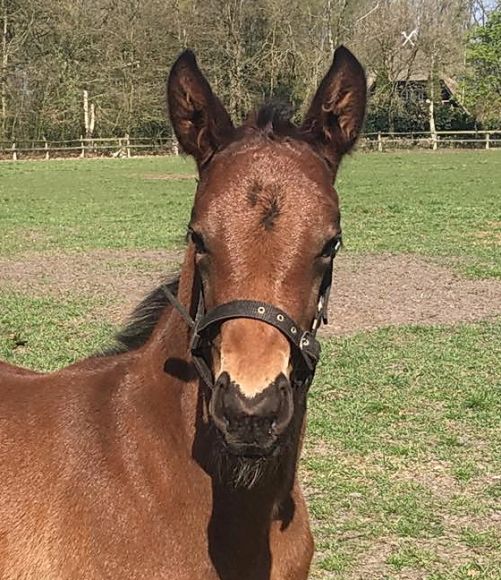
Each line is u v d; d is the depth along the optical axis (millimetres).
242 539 2924
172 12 43219
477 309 11047
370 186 27625
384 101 49000
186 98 2875
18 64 43875
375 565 4840
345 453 6387
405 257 14875
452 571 4766
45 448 3111
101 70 45188
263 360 2484
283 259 2570
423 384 7941
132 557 2879
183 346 2992
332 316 10625
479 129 50594
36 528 2996
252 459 2502
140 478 2943
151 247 16062
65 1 43375
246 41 41000
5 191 27344
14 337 9289
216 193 2650
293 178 2648
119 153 46156
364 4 47906
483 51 49750
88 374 3344
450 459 6254
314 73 38531
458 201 23172
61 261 14555
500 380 8086
